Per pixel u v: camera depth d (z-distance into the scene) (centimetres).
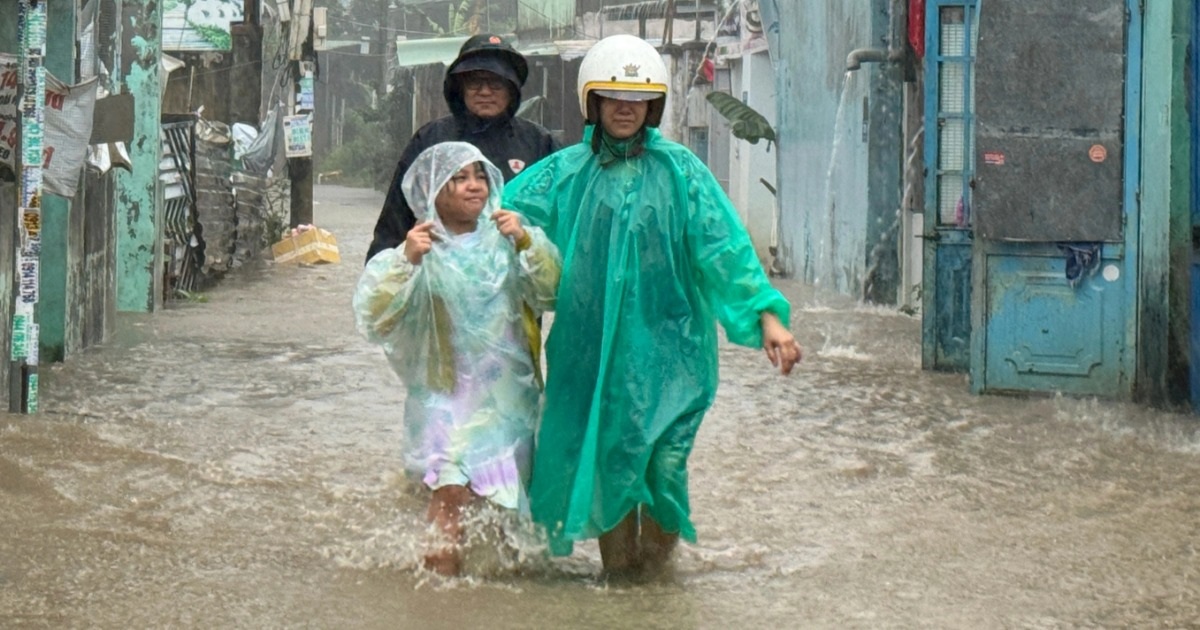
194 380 1194
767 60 2805
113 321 1520
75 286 1346
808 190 2255
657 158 642
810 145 2236
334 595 604
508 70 848
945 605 602
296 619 570
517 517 649
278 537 696
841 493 808
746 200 2786
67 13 1229
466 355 644
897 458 903
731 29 3058
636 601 606
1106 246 1129
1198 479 846
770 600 609
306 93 2948
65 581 607
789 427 1005
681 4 4088
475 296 642
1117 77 1114
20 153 985
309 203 2867
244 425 988
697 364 638
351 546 682
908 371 1294
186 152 1983
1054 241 1134
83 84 1127
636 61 627
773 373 1266
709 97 2508
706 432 980
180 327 1586
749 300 624
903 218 1811
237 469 843
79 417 995
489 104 850
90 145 1351
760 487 820
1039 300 1147
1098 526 734
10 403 1000
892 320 1716
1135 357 1129
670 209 634
